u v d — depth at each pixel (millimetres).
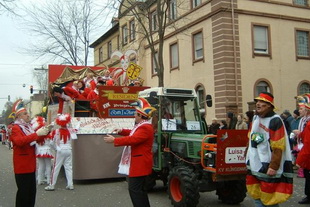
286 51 19703
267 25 19156
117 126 10250
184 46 21031
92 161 9891
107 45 33750
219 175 6453
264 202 4594
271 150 4566
